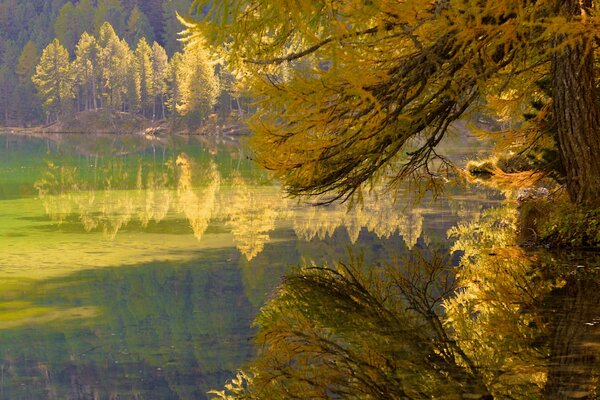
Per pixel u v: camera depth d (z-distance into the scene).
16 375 6.83
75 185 29.88
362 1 10.81
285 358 7.18
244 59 11.91
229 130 117.56
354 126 12.46
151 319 9.08
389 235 16.03
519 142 16.31
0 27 185.88
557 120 13.87
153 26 192.38
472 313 8.71
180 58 129.50
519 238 14.48
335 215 19.77
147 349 7.69
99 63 141.88
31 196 25.91
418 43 11.09
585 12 11.27
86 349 7.72
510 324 8.06
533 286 10.16
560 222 13.73
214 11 11.14
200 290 10.78
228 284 11.15
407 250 14.02
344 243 15.06
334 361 6.97
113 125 133.25
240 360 7.23
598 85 14.50
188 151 59.31
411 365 6.73
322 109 11.92
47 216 20.36
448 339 7.56
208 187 28.42
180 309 9.61
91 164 43.09
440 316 8.66
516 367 6.49
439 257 13.08
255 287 10.91
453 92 12.39
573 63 13.46
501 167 17.25
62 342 8.02
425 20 10.68
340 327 8.29
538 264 11.88
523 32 10.89
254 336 8.12
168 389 6.38
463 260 12.66
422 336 7.74
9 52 168.25
